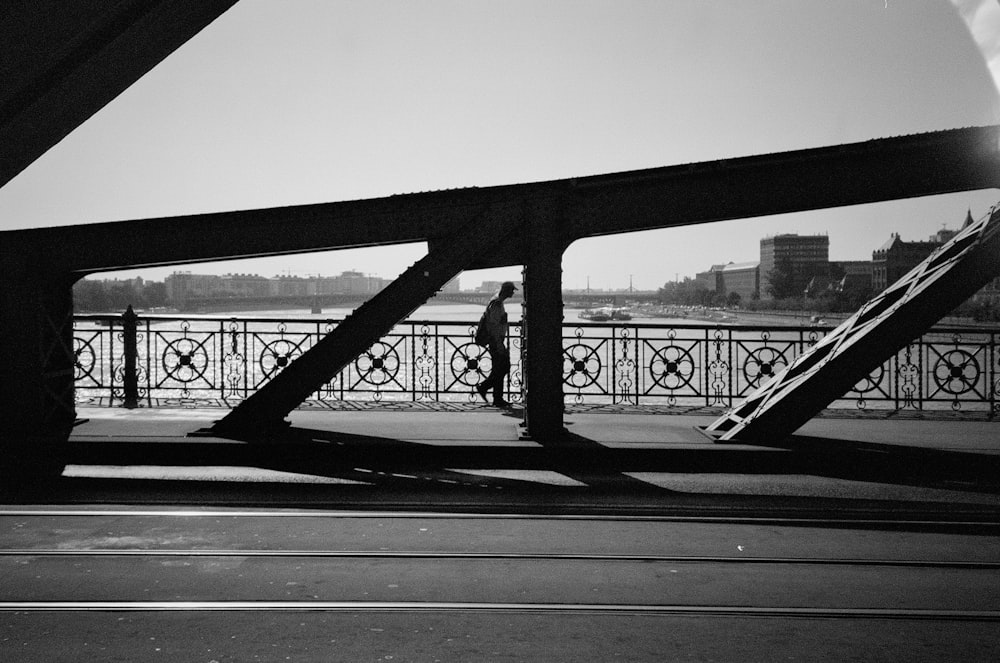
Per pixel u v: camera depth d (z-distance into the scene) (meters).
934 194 8.79
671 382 15.92
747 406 10.16
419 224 9.45
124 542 6.34
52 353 10.43
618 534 6.61
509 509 7.38
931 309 8.72
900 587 5.38
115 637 4.50
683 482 8.41
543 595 5.21
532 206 9.39
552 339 9.56
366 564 5.84
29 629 4.62
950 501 7.68
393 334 13.48
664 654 4.31
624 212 9.32
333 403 13.05
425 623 4.73
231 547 6.23
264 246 9.59
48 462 9.25
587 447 9.12
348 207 9.48
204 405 12.83
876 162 8.85
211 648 4.36
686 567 5.79
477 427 10.55
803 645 4.44
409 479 8.52
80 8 7.47
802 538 6.52
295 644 4.41
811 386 9.19
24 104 8.57
